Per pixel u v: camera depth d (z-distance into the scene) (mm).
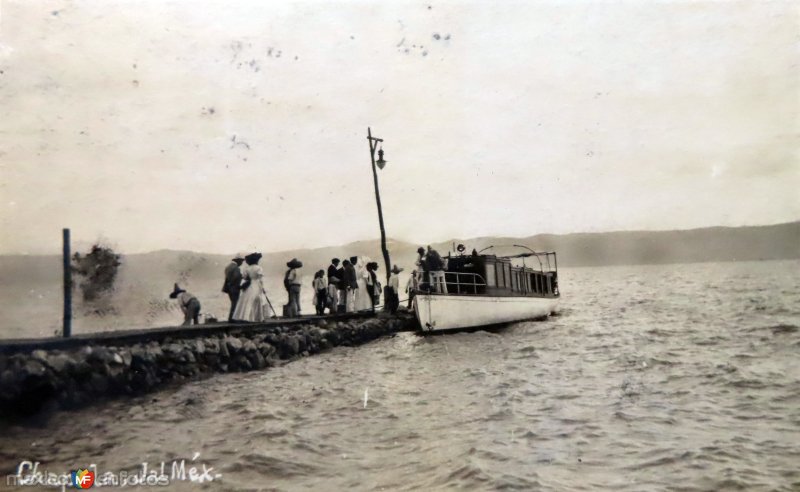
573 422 10461
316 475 7922
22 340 11438
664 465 8156
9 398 10055
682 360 17156
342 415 11148
